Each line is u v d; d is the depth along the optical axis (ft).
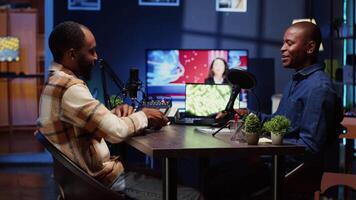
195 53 19.38
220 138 8.47
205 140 8.22
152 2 20.40
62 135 8.12
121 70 20.42
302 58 10.64
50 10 20.30
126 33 20.40
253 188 10.03
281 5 20.71
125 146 10.62
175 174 7.54
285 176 9.76
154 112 9.10
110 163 8.63
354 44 16.71
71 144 8.13
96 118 7.99
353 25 16.65
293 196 9.84
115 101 10.46
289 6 20.72
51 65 8.54
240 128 8.20
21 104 29.09
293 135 10.21
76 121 8.02
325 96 9.80
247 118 7.89
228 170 10.69
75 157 8.14
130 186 8.75
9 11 28.96
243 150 7.61
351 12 18.03
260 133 7.93
